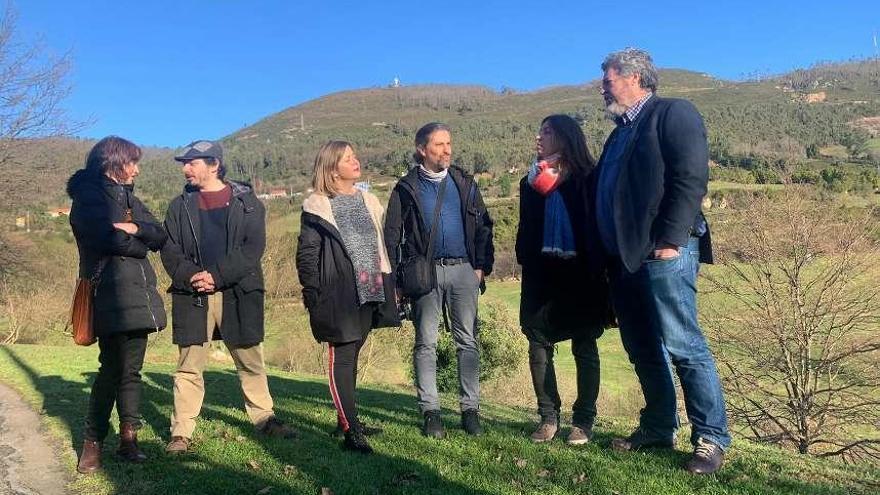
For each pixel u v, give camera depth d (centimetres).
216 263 395
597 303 399
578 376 414
